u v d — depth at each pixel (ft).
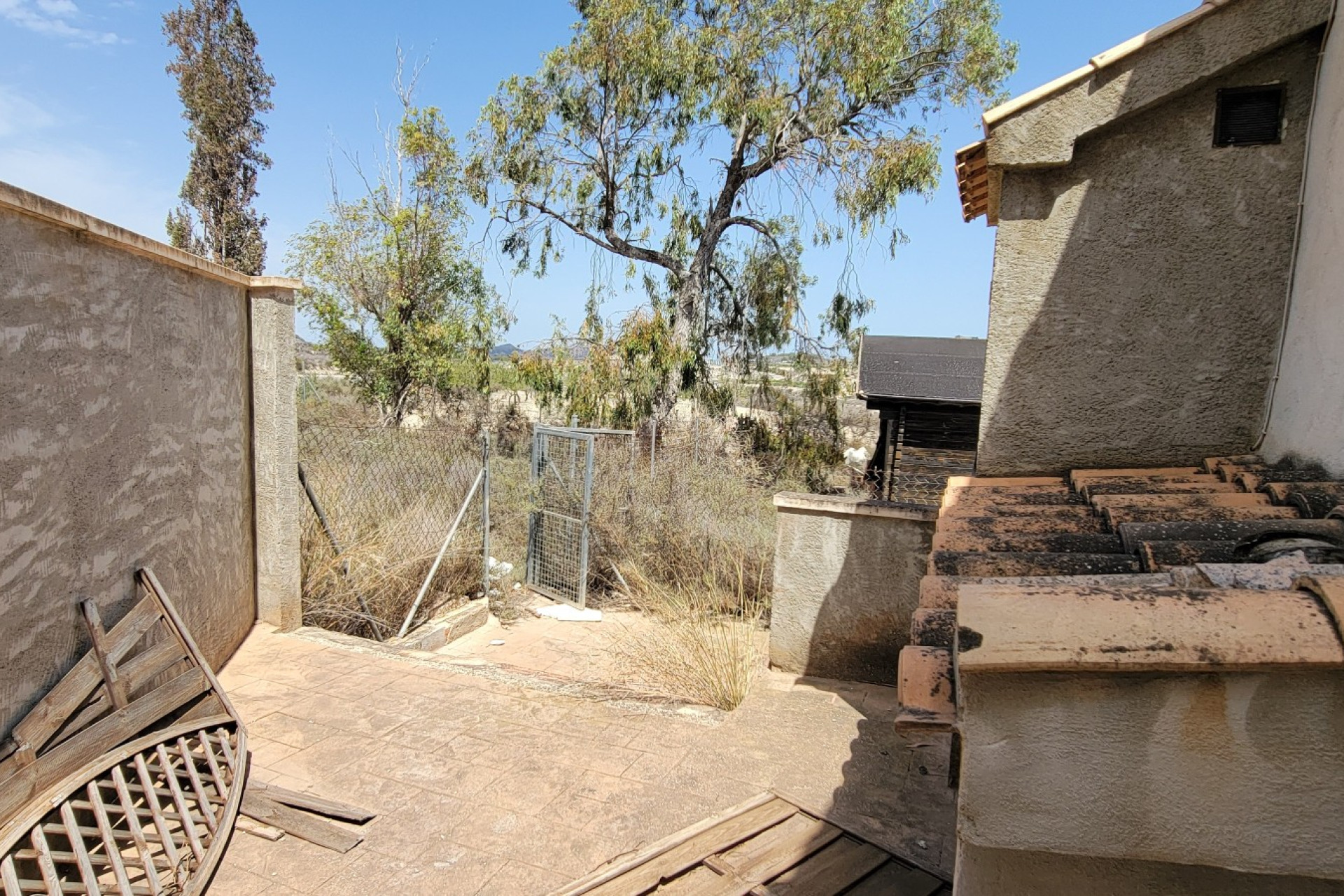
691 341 50.55
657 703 12.25
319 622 17.21
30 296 7.45
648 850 7.94
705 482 29.07
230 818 7.92
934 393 37.42
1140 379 8.90
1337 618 3.19
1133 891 3.81
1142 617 3.35
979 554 6.12
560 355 45.27
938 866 7.69
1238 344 8.55
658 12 46.01
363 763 9.98
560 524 23.26
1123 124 8.77
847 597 12.43
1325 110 7.64
